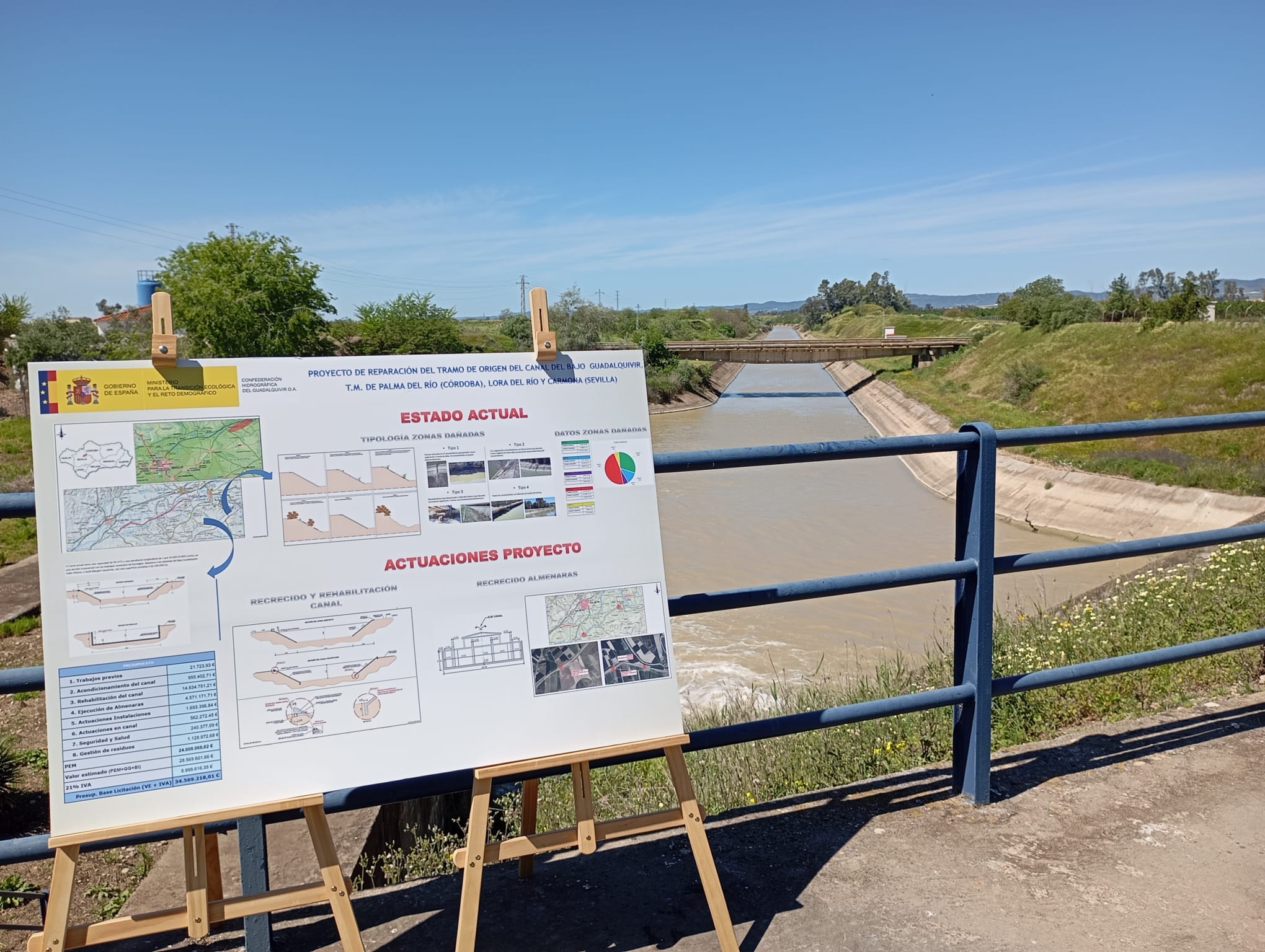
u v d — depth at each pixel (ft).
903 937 8.01
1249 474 78.89
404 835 14.90
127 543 6.55
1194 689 13.65
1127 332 150.51
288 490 6.90
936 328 388.57
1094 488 87.92
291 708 6.77
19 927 15.53
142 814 6.42
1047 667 16.20
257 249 160.04
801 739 13.52
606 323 243.81
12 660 37.65
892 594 53.78
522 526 7.41
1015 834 9.67
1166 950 7.83
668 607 7.74
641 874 9.00
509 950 7.88
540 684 7.30
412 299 195.21
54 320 165.89
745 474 113.70
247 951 7.57
